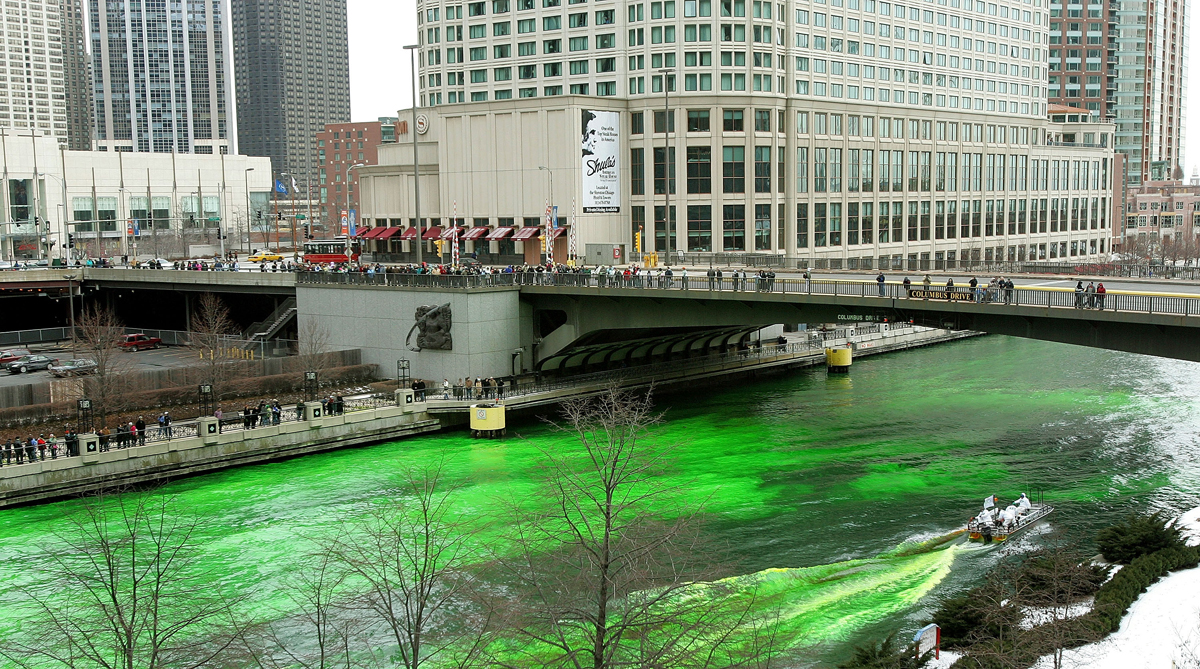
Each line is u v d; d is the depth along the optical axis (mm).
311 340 87688
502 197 131250
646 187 131000
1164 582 40969
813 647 41094
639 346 100000
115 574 38562
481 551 49219
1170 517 53375
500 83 142750
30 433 71188
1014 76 182500
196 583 48188
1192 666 33156
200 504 61719
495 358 87812
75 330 114875
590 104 125812
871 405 88750
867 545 53875
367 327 93500
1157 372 104688
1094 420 81500
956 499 61406
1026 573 40062
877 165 152375
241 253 195750
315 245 127312
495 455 72312
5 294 122812
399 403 78750
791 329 125062
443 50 146750
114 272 119812
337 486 65312
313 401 76562
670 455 71062
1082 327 62062
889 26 153125
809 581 48719
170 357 107812
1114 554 44781
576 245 124312
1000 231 181750
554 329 94875
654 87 130375
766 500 61625
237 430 70688
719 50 128750
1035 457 70500
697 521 48406
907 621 43875
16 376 97438
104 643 40781
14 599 47281
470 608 41594
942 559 51062
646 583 32438
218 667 35375
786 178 136125
